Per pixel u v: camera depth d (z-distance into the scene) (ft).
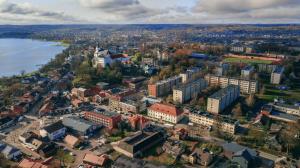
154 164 620.49
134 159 640.58
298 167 619.26
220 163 655.76
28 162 624.59
